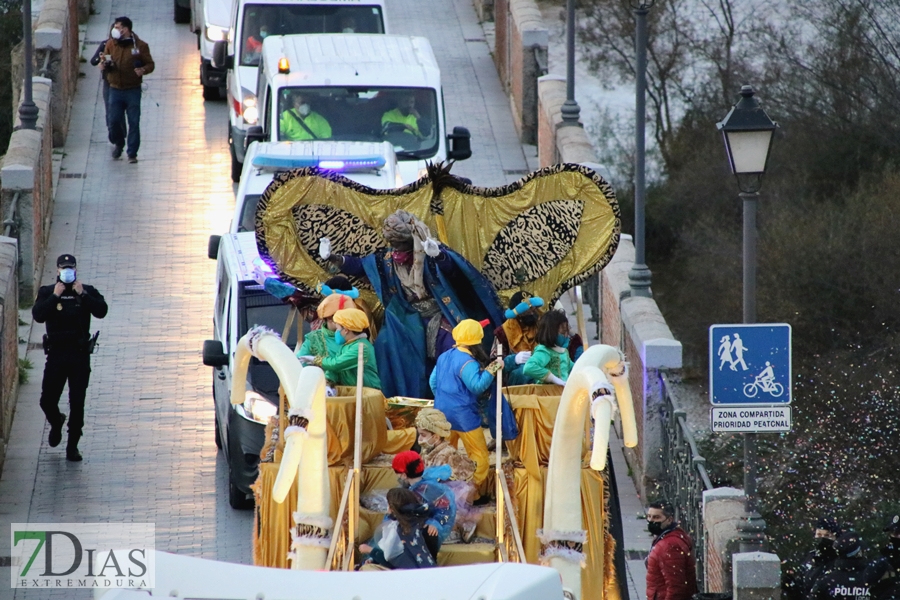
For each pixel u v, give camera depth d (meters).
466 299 41.09
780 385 47.12
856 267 93.88
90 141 101.25
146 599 25.66
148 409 69.00
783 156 114.12
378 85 84.25
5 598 51.91
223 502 60.16
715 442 76.06
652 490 61.19
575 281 42.00
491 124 106.06
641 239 67.56
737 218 112.19
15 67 98.00
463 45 123.06
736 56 131.12
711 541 51.41
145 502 60.12
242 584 26.31
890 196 97.06
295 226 41.88
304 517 32.91
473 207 42.09
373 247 42.00
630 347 64.94
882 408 75.88
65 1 106.06
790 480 71.25
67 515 58.84
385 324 40.06
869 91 116.88
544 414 35.34
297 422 31.66
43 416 67.81
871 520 68.56
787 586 55.34
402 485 33.47
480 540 34.47
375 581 26.14
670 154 130.25
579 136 86.31
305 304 41.38
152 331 77.00
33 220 78.69
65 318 62.44
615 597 35.62
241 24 97.44
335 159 68.31
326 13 98.31
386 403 37.44
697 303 106.50
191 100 109.75
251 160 70.44
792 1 123.50
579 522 33.44
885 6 118.38
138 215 90.69
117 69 96.00
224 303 61.66
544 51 101.50
